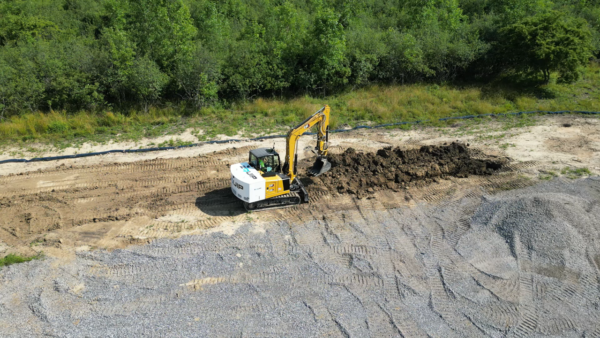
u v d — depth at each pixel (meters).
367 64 27.89
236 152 20.80
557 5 36.47
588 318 11.10
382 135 22.83
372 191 17.08
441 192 17.03
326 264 13.05
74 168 19.30
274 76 26.69
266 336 10.59
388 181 17.78
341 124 24.22
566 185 16.84
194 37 29.02
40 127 22.77
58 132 22.67
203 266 12.92
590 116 24.23
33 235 14.54
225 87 26.14
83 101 24.59
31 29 31.80
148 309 11.39
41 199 16.69
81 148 21.25
